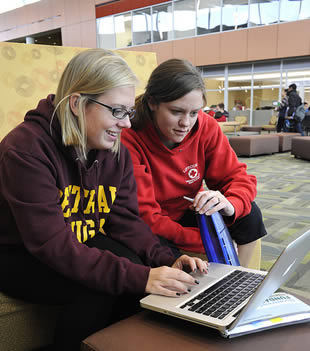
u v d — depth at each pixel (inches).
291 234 92.3
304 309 28.7
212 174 55.6
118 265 32.7
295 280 65.3
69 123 33.4
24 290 35.1
